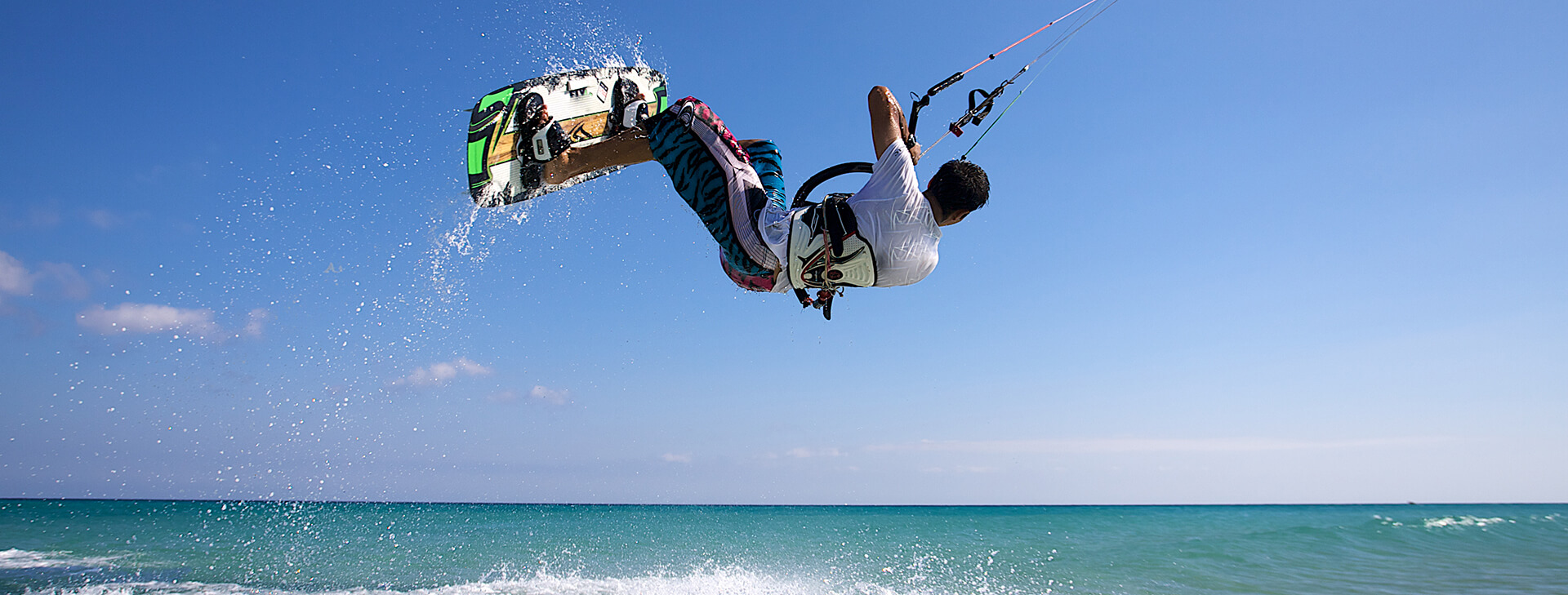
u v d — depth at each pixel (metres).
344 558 14.51
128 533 20.05
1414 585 12.89
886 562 15.41
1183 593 11.84
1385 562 16.66
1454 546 20.19
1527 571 15.12
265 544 17.08
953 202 2.65
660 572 13.02
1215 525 30.38
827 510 66.44
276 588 10.84
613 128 3.36
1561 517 37.78
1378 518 34.59
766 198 2.73
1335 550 18.95
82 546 16.25
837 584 12.04
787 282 2.88
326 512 27.67
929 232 2.66
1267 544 20.30
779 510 65.06
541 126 3.43
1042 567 14.92
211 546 16.45
